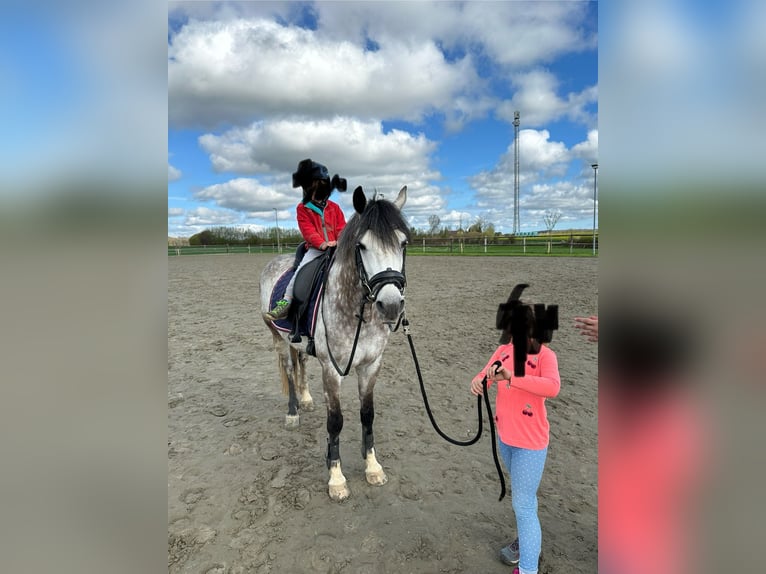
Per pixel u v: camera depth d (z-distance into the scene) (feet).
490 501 9.11
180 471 10.35
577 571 7.15
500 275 47.21
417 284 42.19
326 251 10.50
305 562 7.43
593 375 16.49
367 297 8.55
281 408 14.28
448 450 11.27
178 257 107.04
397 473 10.21
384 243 8.02
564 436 11.75
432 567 7.30
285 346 12.85
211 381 16.87
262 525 8.39
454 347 20.90
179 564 7.36
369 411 9.82
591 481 9.73
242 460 10.89
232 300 36.35
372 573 7.19
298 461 10.84
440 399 14.64
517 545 7.40
